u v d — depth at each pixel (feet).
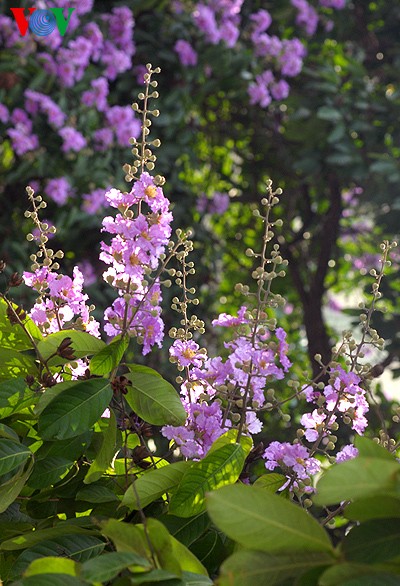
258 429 3.77
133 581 2.61
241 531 2.52
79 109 13.52
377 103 15.17
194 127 15.66
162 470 3.35
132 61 14.60
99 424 3.95
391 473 2.39
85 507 3.75
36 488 3.58
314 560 2.53
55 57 13.52
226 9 14.97
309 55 16.84
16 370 3.97
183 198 15.02
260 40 15.37
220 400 3.77
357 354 3.92
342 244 19.22
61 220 13.12
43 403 3.57
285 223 17.43
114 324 3.93
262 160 17.42
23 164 13.04
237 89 15.80
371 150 15.34
